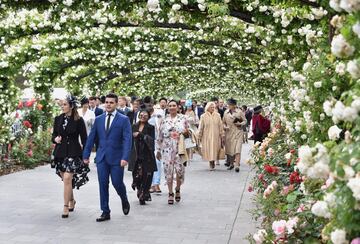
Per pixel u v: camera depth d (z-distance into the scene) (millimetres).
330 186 2391
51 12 7379
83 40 12852
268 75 14898
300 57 7531
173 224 7086
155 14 7531
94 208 8164
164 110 11578
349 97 2322
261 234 4078
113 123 7301
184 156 8766
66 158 7434
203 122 13547
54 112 15539
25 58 13156
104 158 7301
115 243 6059
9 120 12438
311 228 3773
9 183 10547
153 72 21641
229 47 12375
